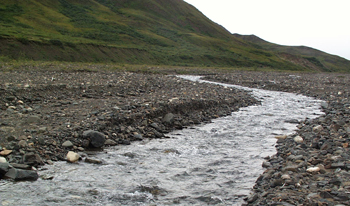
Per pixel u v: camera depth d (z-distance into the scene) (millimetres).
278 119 15617
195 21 177000
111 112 12516
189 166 8367
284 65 129125
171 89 21750
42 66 33375
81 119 11500
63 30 90562
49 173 7449
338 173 6883
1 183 6695
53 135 9594
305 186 6340
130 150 9656
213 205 6066
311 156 8422
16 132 9508
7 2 93938
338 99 23578
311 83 37062
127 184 7027
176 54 99062
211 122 14508
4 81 17719
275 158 8867
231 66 105875
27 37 59969
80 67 36844
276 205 5516
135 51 85312
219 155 9422
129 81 23547
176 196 6469
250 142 11047
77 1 130375
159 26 142125
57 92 16438
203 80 39188
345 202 5395
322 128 12180
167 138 11398
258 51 144375
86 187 6773
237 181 7320
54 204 5918
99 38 93312
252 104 20500
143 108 13797
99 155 9023
